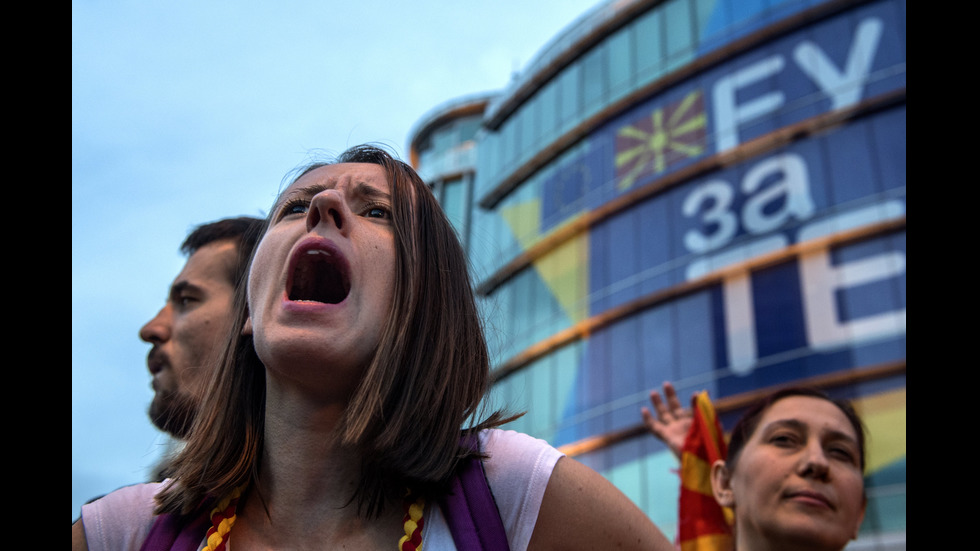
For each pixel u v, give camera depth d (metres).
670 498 15.54
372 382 1.10
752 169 16.94
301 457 1.13
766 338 15.27
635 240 18.56
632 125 19.89
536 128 23.08
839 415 2.15
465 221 27.70
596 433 17.52
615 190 19.48
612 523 1.14
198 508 1.15
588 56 22.08
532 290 21.09
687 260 17.23
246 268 1.37
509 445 1.18
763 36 17.75
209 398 1.26
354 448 1.10
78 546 1.15
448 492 1.12
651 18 20.55
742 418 2.31
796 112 16.58
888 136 15.29
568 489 1.13
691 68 18.89
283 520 1.11
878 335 13.91
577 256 20.00
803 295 15.09
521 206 22.80
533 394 19.66
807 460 2.03
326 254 1.15
